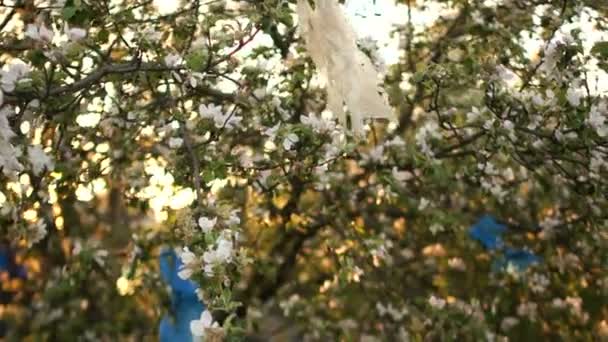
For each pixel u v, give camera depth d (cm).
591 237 265
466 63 227
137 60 187
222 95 208
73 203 240
